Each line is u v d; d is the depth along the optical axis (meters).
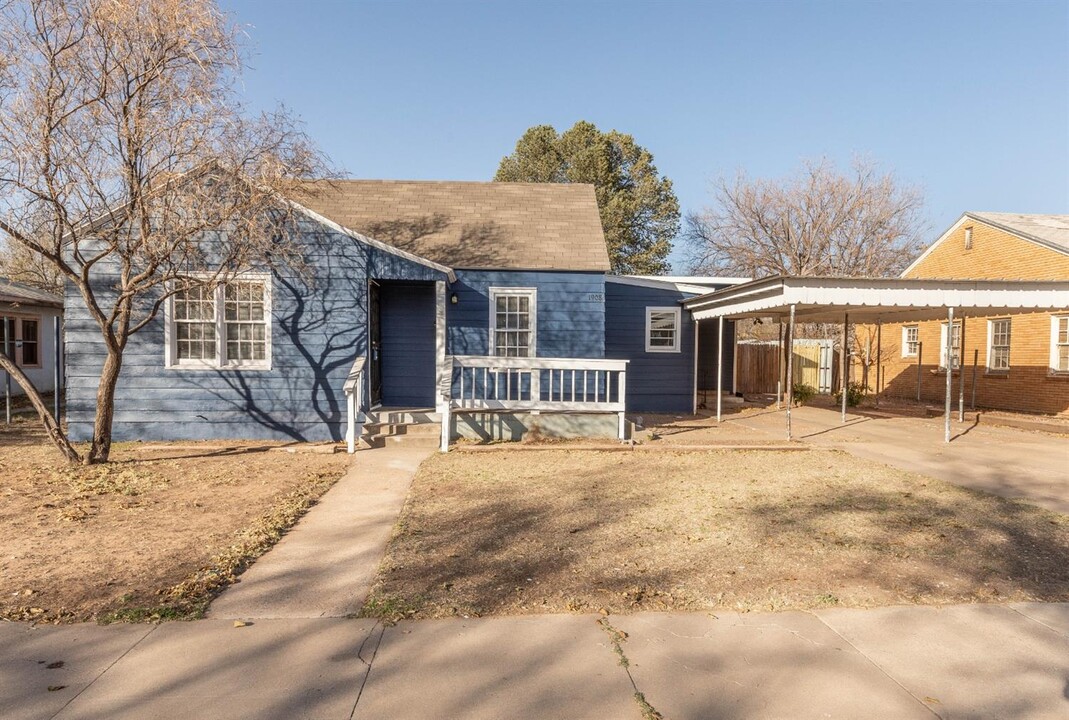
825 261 29.66
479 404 10.44
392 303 12.13
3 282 18.70
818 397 21.41
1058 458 9.56
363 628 3.76
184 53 7.91
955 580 4.52
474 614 3.93
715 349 17.86
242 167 8.27
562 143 34.31
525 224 13.60
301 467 8.55
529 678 3.21
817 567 4.74
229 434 10.62
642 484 7.54
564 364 10.55
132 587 4.32
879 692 3.09
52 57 7.47
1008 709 2.96
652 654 3.45
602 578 4.51
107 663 3.35
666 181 35.22
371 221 13.22
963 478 8.05
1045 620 3.91
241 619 3.87
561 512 6.26
